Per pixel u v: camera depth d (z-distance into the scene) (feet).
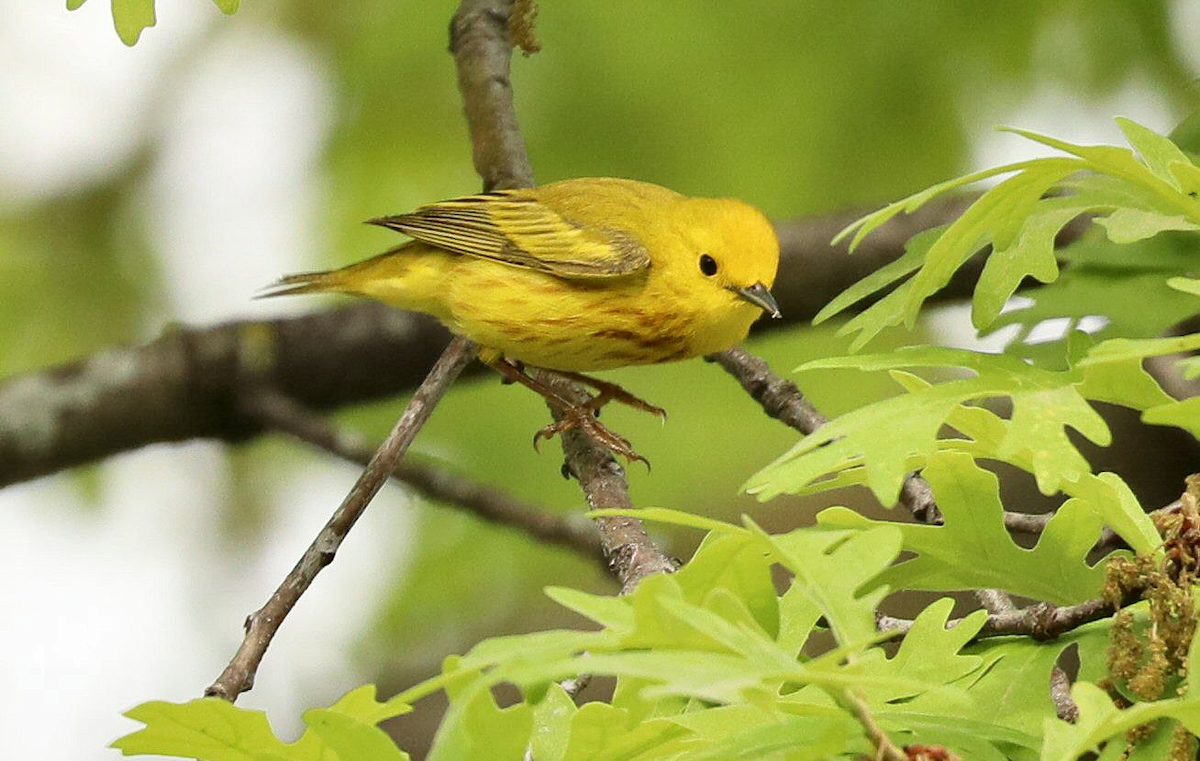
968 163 40.16
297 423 40.57
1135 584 14.93
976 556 16.84
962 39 39.22
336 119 43.24
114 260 45.85
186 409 40.63
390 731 41.83
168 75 46.88
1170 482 39.75
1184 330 29.71
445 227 31.83
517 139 33.96
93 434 40.55
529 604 44.96
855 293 19.80
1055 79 39.63
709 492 44.09
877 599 12.51
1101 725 11.89
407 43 41.14
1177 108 39.09
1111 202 19.19
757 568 14.29
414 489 38.09
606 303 30.73
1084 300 23.35
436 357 41.81
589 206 31.32
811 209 40.96
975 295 19.19
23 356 45.21
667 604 11.61
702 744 14.55
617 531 26.11
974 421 15.24
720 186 40.91
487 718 12.54
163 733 13.65
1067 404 14.14
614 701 14.21
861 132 40.16
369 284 32.83
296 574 22.77
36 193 46.19
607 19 39.52
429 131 42.63
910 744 13.37
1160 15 38.96
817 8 39.32
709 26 39.47
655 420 42.78
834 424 14.47
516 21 35.53
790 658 11.64
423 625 44.70
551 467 43.62
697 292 30.45
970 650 16.53
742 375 30.19
